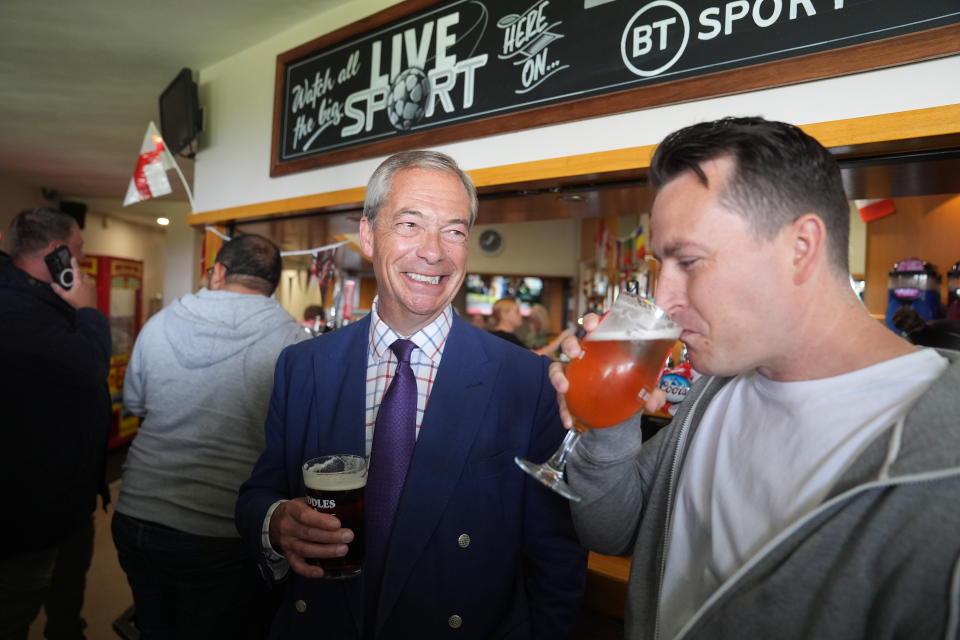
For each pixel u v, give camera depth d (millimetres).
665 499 872
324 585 1070
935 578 511
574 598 1107
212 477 1710
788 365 684
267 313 1847
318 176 2508
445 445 1086
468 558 1060
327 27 2486
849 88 1265
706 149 651
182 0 2387
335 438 1142
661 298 710
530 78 1818
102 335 2117
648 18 1557
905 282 3037
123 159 4805
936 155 1269
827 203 633
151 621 1801
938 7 1141
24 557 1795
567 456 899
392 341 1195
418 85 2133
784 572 594
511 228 10180
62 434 1838
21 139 4273
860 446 605
